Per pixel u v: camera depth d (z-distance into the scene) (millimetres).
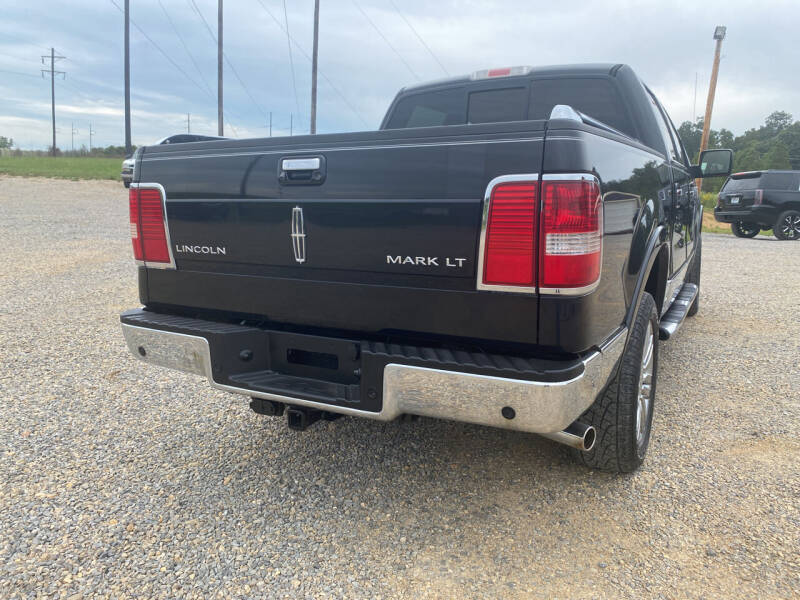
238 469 3107
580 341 2127
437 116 4598
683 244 4582
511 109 4262
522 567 2342
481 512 2717
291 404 2619
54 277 8266
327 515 2691
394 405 2357
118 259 9758
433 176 2244
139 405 3953
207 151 2773
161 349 2910
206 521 2639
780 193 16094
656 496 2842
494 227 2145
